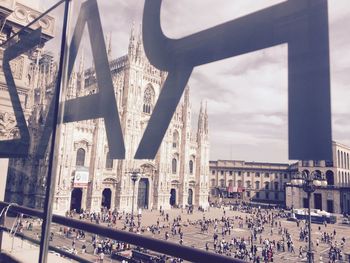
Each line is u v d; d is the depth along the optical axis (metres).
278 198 74.94
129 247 18.94
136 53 60.28
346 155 57.47
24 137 6.14
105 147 53.28
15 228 4.92
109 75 4.82
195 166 75.38
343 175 55.78
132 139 57.28
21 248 5.37
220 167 84.88
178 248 2.16
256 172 79.81
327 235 35.44
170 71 4.08
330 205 56.78
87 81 51.69
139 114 59.09
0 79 7.37
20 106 6.95
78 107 5.37
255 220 50.88
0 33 7.40
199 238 36.03
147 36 4.40
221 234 39.19
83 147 50.78
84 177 48.47
